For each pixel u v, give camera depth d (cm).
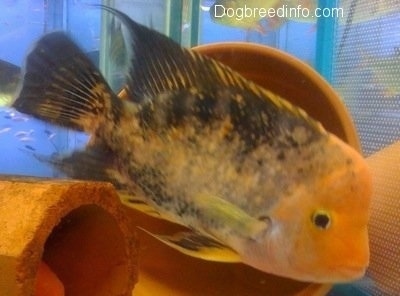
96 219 22
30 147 36
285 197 25
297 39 44
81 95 27
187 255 32
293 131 26
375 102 34
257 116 26
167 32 41
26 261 18
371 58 35
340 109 29
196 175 27
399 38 33
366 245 25
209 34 46
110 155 27
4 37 44
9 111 39
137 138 27
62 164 27
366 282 32
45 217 18
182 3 41
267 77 30
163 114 27
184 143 27
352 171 25
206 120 26
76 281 23
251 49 29
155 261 33
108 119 27
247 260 27
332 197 25
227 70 26
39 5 44
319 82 29
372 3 35
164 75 27
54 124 27
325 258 25
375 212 31
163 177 27
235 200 26
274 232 26
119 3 41
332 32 38
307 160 25
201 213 27
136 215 30
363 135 35
